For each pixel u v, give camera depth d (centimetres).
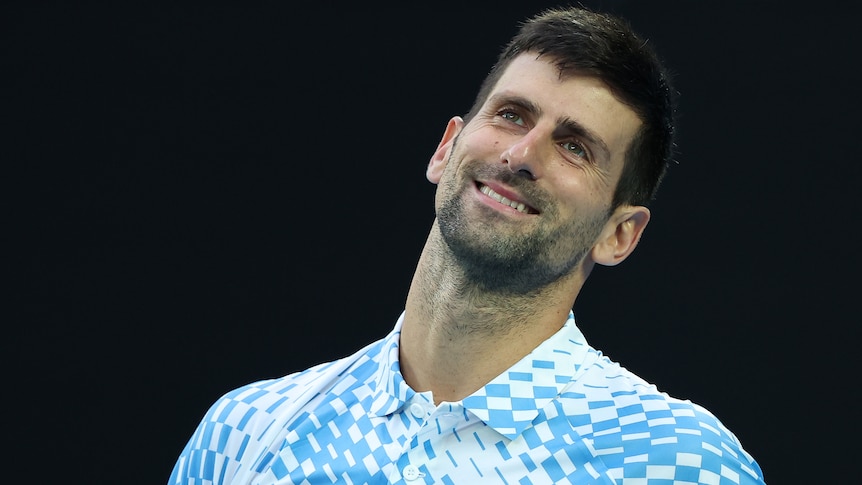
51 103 1830
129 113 1836
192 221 1827
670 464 757
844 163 1695
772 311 1694
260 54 1842
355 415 802
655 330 1727
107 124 1834
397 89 1825
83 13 1836
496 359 791
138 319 1808
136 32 1844
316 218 1825
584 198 773
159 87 1839
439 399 799
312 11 1839
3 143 1820
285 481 784
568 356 800
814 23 1709
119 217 1825
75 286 1809
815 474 1655
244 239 1825
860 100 1697
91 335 1802
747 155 1717
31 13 1831
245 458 812
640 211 816
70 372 1794
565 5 1761
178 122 1839
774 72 1717
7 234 1811
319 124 1834
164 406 1794
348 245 1822
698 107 1727
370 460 774
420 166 1820
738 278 1708
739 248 1712
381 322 1812
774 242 1705
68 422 1781
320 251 1825
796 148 1708
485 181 769
